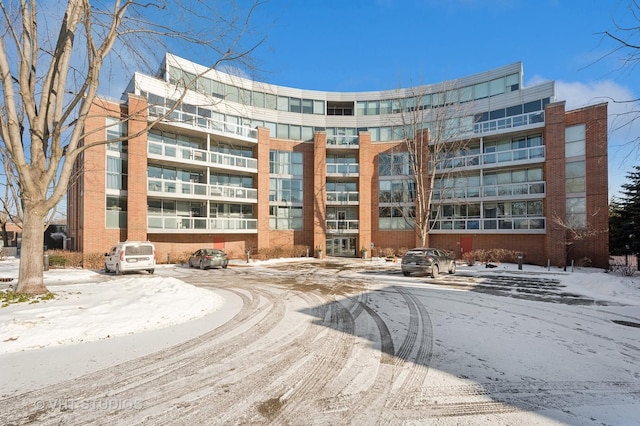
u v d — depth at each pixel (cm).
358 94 3294
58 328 588
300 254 2911
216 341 580
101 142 858
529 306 898
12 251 2931
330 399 372
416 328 672
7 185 1628
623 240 2123
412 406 356
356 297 1029
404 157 2922
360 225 2941
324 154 3016
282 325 693
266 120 3084
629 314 811
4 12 720
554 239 2162
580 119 2153
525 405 360
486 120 2731
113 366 461
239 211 2823
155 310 746
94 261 1923
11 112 750
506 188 2428
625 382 420
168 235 2388
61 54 866
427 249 1638
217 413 340
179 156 2339
